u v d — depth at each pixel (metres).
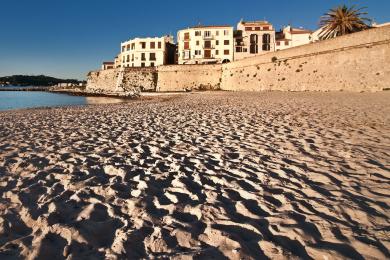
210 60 66.62
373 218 3.50
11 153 6.97
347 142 7.36
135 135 9.04
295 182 4.78
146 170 5.51
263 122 10.98
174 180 4.95
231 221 3.53
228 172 5.35
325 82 31.62
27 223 3.59
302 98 23.23
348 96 22.66
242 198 4.21
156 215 3.72
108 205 4.01
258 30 64.62
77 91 75.94
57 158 6.41
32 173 5.44
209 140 8.05
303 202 4.02
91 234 3.28
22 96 64.44
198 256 2.83
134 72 62.66
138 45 73.69
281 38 67.19
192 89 55.59
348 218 3.53
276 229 3.31
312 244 3.00
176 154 6.66
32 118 15.02
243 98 26.77
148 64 73.44
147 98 42.59
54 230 3.37
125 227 3.42
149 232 3.31
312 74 33.53
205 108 17.61
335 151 6.55
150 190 4.52
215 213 3.74
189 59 67.75
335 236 3.13
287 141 7.67
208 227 3.39
